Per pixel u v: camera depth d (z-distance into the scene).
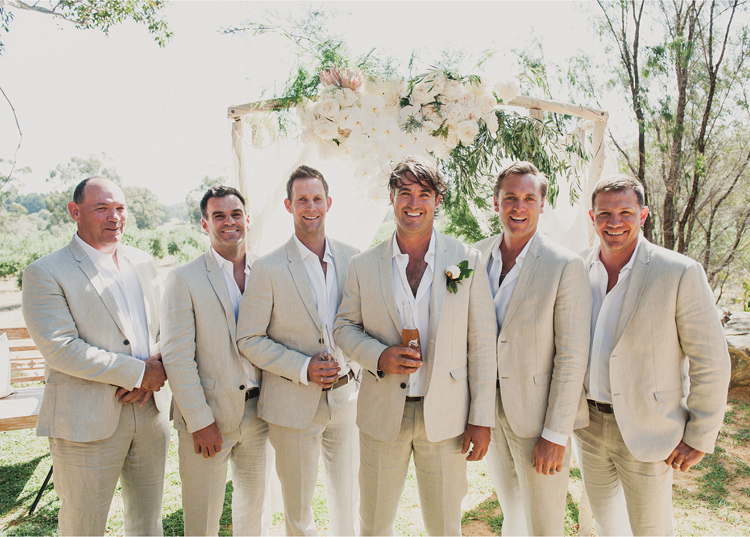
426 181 2.06
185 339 2.35
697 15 8.55
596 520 2.35
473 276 2.16
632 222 2.11
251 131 3.23
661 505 2.13
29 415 3.33
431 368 2.07
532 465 2.19
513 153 3.13
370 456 2.22
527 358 2.19
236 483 2.56
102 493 2.32
